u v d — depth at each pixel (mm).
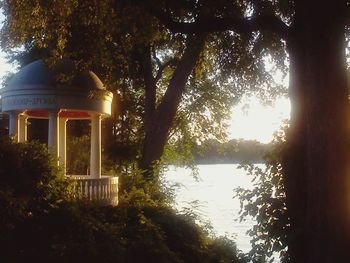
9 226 12578
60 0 16516
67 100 20578
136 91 33156
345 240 10094
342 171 10094
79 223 14844
